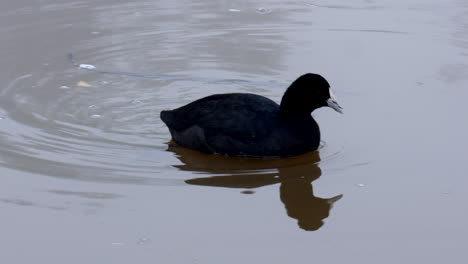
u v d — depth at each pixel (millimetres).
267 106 11289
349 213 9047
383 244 8250
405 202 9281
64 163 10539
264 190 9797
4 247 8188
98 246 8219
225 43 16688
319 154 11094
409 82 13914
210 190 9766
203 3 19703
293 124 10992
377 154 10852
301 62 15383
